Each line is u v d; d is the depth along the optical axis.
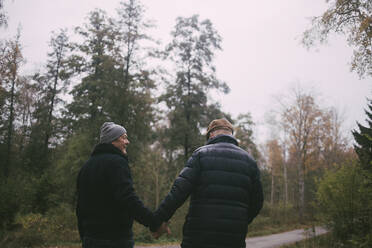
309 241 10.85
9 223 12.58
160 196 21.05
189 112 27.42
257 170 2.58
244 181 2.42
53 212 15.62
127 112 17.17
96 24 28.16
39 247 10.94
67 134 28.36
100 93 24.36
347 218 9.18
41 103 29.86
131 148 18.38
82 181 2.44
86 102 25.69
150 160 21.73
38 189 16.89
